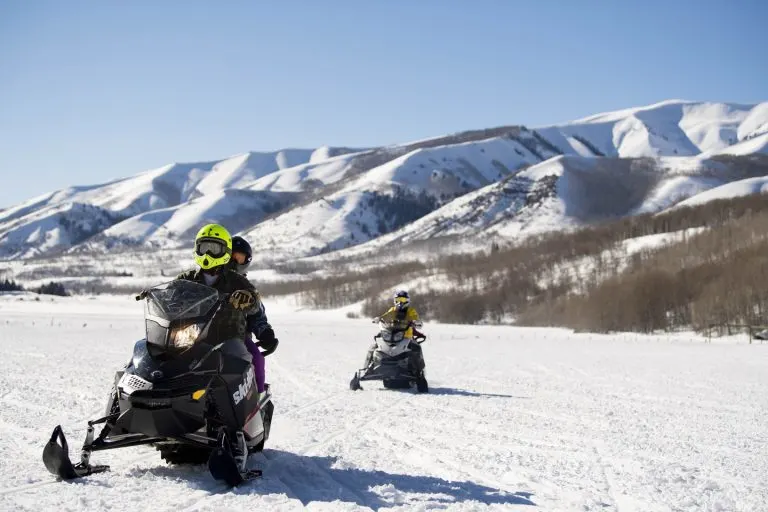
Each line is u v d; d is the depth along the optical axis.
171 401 5.35
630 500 5.62
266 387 6.72
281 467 6.31
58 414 9.13
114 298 157.12
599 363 23.08
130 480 5.57
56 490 5.24
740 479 6.45
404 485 5.84
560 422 9.70
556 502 5.48
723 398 13.16
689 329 67.75
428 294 109.31
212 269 6.27
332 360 20.95
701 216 149.38
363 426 8.94
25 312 93.56
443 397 12.45
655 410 11.26
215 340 5.99
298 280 177.25
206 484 5.50
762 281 68.94
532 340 45.81
